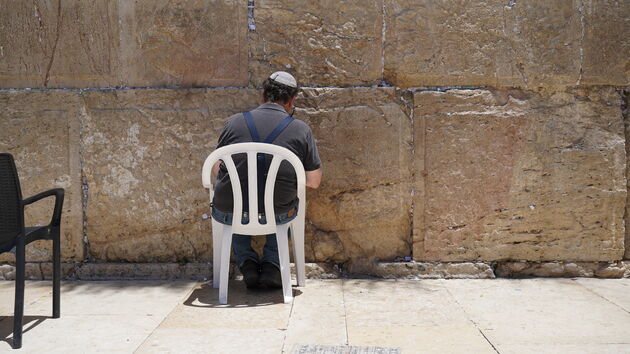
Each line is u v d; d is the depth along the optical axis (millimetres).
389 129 3934
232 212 3396
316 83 3971
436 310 3266
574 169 3938
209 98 3957
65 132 3994
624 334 2865
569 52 3896
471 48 3908
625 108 3984
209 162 3322
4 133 4004
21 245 2740
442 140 3932
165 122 3971
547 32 3895
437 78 3936
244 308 3305
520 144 3932
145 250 4039
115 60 3977
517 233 3979
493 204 3959
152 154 3988
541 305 3354
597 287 3742
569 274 3996
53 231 3098
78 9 3945
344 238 4023
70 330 2938
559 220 3961
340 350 2645
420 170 3957
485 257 3990
